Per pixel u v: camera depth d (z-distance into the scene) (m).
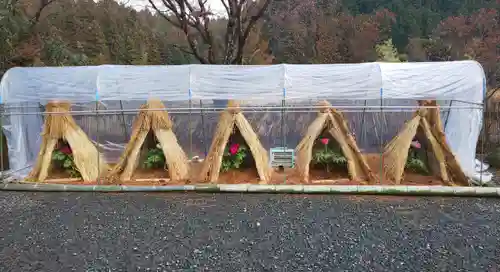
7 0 10.58
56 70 6.43
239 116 6.27
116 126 7.43
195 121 7.39
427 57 13.56
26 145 7.08
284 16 13.85
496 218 4.59
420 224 4.41
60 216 4.71
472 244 3.88
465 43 12.87
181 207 5.01
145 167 6.38
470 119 6.61
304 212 4.79
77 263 3.54
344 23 14.78
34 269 3.43
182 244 3.91
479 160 7.46
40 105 7.09
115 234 4.17
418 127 6.30
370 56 13.82
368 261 3.55
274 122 7.27
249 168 6.31
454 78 6.25
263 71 6.27
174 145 6.31
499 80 10.20
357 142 7.47
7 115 6.54
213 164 6.07
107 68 6.39
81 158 6.28
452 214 4.73
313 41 14.24
